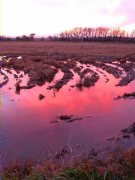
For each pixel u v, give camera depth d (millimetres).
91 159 12328
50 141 17797
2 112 22688
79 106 26297
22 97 29484
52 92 32625
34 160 14156
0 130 18562
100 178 8750
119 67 54781
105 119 22219
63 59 70125
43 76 40844
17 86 34219
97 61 65812
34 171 10078
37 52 91062
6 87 34625
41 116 22906
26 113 23531
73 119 22172
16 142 17266
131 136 18031
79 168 9250
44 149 16438
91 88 35094
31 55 80188
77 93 32156
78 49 109688
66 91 33219
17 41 189625
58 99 29156
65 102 27906
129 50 104312
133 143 16594
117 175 9188
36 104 26844
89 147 16234
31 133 18953
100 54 85188
